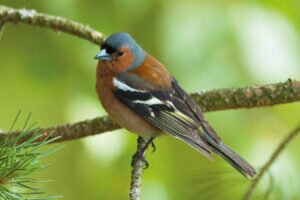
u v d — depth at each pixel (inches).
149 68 333.1
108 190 419.5
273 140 438.0
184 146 449.7
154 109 318.0
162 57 397.1
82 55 403.5
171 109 318.3
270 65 381.4
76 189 439.5
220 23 378.0
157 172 424.2
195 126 312.2
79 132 321.1
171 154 442.9
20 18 347.6
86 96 398.6
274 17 386.3
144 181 412.2
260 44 380.5
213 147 307.3
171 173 430.9
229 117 411.8
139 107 318.0
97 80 336.8
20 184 195.2
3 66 445.4
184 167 447.8
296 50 385.4
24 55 413.4
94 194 423.8
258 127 442.0
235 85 377.1
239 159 297.9
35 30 408.8
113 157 384.5
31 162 195.3
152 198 398.9
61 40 402.6
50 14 391.5
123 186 416.5
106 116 330.0
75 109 394.9
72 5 390.0
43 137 315.9
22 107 462.0
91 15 398.0
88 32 352.8
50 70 407.5
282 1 390.3
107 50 327.3
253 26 382.0
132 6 390.6
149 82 325.7
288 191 298.8
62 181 442.9
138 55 335.0
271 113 446.9
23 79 431.8
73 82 406.3
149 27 400.2
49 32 403.2
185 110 317.1
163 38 377.1
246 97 311.7
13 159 193.8
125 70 329.7
